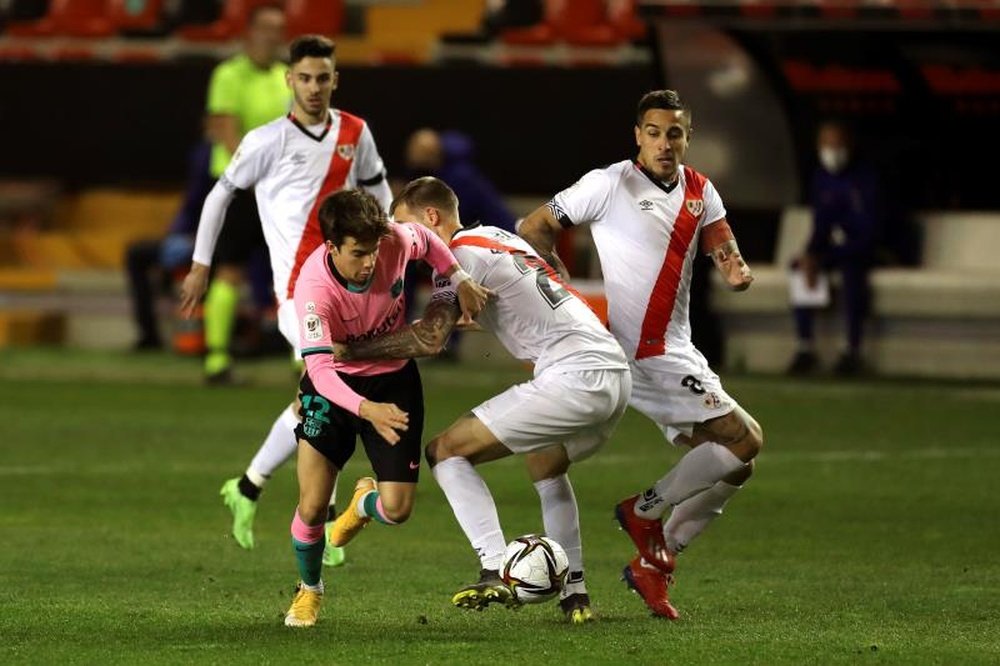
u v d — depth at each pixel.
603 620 24.09
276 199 30.69
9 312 65.50
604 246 24.44
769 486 37.59
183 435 44.44
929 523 33.31
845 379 55.38
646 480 38.53
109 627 23.25
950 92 60.38
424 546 30.89
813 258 55.81
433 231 24.09
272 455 29.03
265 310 60.53
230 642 22.22
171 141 69.06
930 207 61.47
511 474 39.47
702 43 59.81
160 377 56.56
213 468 39.53
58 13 74.25
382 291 22.58
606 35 67.81
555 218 24.44
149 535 31.73
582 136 64.75
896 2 57.16
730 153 61.38
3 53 72.81
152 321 62.56
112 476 38.41
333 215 21.77
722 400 24.36
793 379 55.34
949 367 56.31
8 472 38.91
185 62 68.94
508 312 23.52
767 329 57.84
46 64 69.88
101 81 69.50
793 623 23.83
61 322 65.44
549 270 23.78
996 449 42.66
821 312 57.06
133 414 48.25
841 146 55.66
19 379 55.97
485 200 55.09
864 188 55.59
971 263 59.44
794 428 45.91
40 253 69.00
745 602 25.69
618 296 24.38
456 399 51.22
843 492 36.84
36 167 70.31
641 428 47.56
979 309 55.75
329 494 23.16
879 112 61.03
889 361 56.88
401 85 66.06
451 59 68.38
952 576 28.11
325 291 22.31
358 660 21.08
